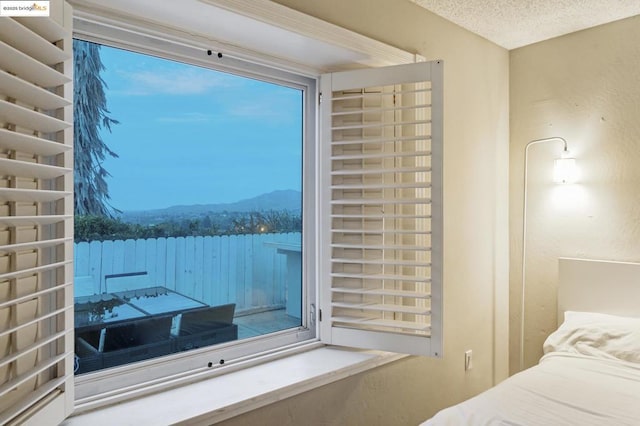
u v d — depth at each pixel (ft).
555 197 9.30
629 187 8.32
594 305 8.55
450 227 8.45
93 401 4.93
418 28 7.77
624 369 6.71
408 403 7.68
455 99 8.55
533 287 9.62
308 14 6.14
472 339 8.97
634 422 5.03
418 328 6.54
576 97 9.01
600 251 8.68
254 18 5.51
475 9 7.97
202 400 5.22
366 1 6.91
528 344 9.70
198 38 5.90
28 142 3.57
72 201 4.35
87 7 4.93
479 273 9.14
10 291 3.69
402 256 7.28
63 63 4.15
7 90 3.50
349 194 7.05
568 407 5.43
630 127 8.31
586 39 8.86
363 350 7.18
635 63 8.23
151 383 5.45
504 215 9.84
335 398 6.55
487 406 5.45
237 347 6.48
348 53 6.77
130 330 5.57
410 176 7.50
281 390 5.65
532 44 9.62
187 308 6.14
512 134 9.96
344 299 7.06
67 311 4.27
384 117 7.09
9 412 3.49
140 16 5.33
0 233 3.64
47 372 4.13
